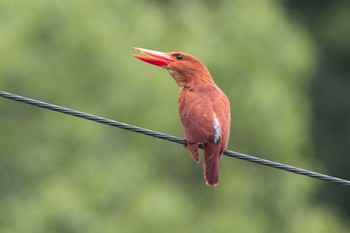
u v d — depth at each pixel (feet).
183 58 38.93
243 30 66.18
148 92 59.31
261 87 63.98
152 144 59.77
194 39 63.46
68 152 58.85
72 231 56.24
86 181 57.41
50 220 56.03
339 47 94.79
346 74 94.22
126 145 59.31
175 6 67.97
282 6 92.89
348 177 91.91
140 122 59.06
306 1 96.48
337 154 91.97
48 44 59.88
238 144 64.39
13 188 59.62
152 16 62.64
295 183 64.69
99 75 59.62
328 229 66.13
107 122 31.99
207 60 63.26
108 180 57.41
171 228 56.54
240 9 66.69
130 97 59.21
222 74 63.98
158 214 56.34
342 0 95.86
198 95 36.32
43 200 56.24
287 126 64.28
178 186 61.31
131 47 61.21
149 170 59.16
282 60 67.62
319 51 94.12
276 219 64.54
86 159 58.23
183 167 61.52
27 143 59.67
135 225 56.24
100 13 60.64
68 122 59.00
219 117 34.88
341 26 94.79
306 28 94.32
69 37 59.62
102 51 59.72
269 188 64.59
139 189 57.77
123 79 59.52
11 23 59.98
